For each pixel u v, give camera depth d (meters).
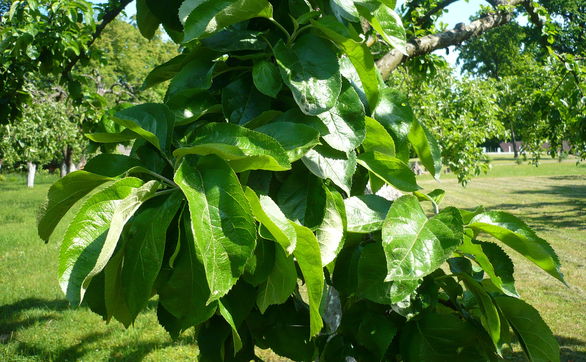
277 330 1.24
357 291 1.15
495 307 1.29
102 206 0.83
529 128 10.83
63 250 0.78
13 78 4.66
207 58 1.20
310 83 1.04
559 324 6.22
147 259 0.87
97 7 4.43
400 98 1.33
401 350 1.28
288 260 0.98
